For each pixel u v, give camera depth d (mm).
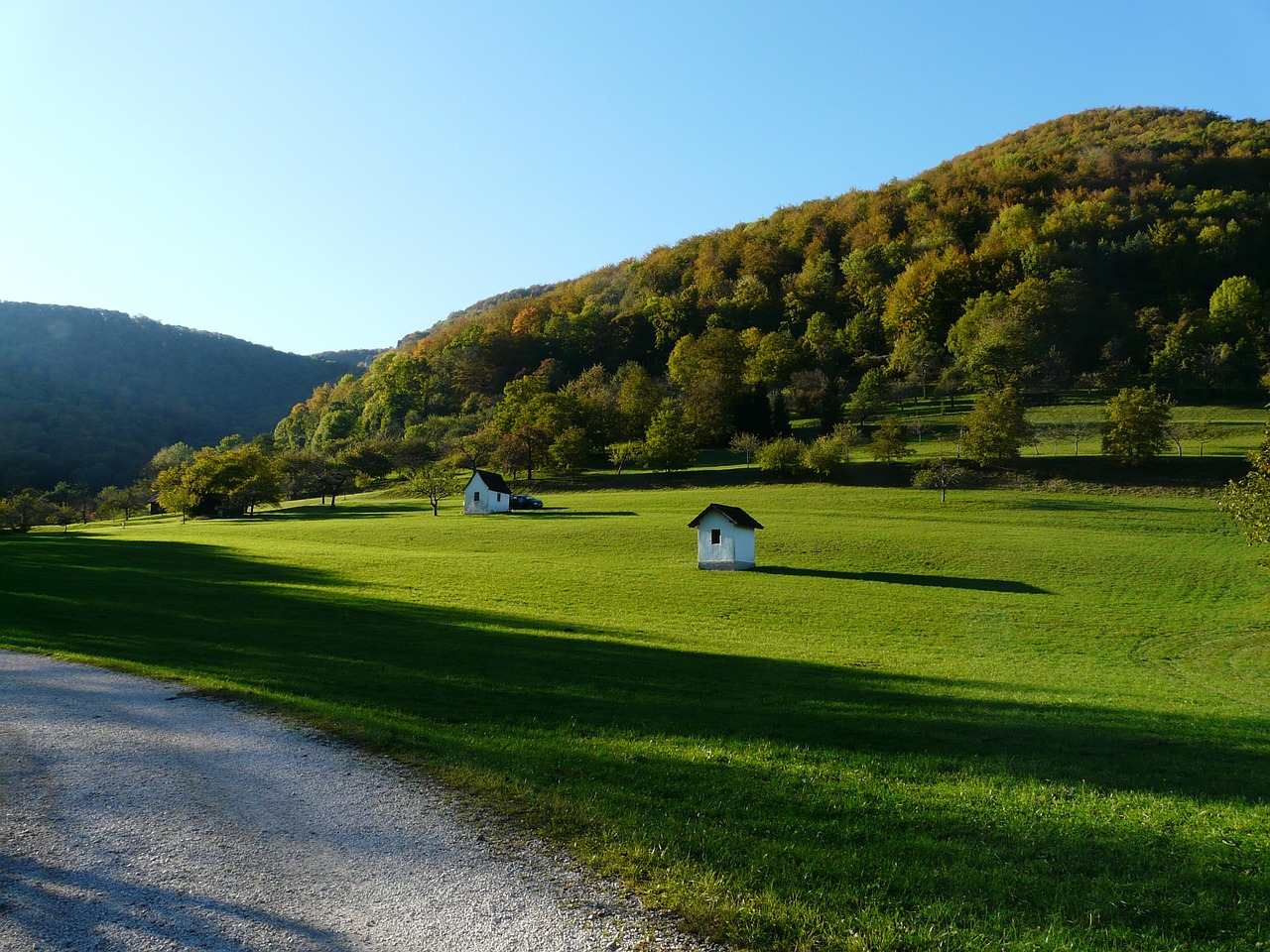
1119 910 8977
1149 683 28141
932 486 102188
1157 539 69062
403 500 124938
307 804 10938
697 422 145500
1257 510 39312
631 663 25219
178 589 38844
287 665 21375
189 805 10805
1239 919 8875
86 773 11984
